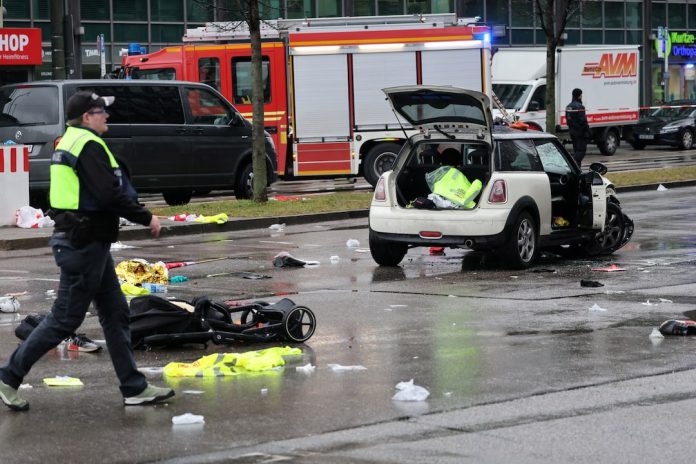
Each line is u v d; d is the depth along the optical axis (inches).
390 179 780.0
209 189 1179.3
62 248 395.9
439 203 759.7
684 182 1448.1
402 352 498.3
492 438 362.3
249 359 467.8
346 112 1427.2
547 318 579.2
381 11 2391.7
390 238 770.8
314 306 621.3
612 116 2124.8
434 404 405.7
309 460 340.2
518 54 2055.9
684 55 2972.4
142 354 503.2
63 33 1716.3
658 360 478.9
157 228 405.1
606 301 633.0
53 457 344.8
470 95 736.3
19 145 1021.8
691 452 346.9
